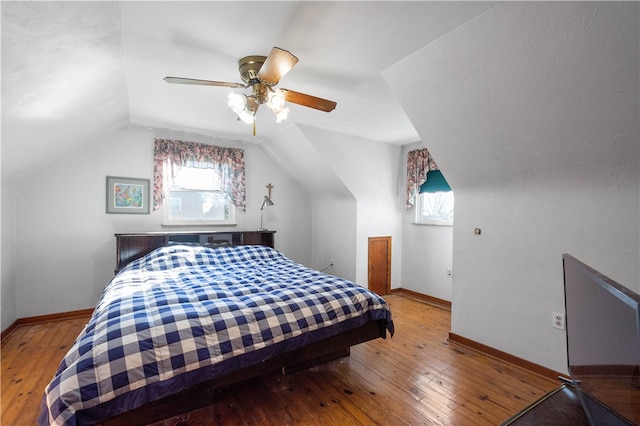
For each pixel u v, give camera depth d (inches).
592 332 36.5
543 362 84.1
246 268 114.7
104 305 69.6
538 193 85.6
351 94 98.4
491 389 77.3
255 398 72.9
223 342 60.7
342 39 67.2
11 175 97.4
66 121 88.0
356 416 66.5
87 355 50.2
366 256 160.1
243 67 75.8
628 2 46.9
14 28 44.8
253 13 58.3
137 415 55.4
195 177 148.2
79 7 49.4
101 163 127.1
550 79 61.7
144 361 52.5
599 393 34.1
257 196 166.2
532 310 86.8
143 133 135.3
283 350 67.3
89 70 70.4
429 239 157.6
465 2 55.0
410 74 78.7
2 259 102.2
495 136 80.0
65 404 45.0
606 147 66.4
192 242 141.3
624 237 70.4
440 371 86.2
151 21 60.5
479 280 100.0
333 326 75.8
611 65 54.2
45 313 118.0
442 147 93.8
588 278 37.8
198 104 109.1
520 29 57.4
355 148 149.9
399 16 59.0
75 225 122.8
